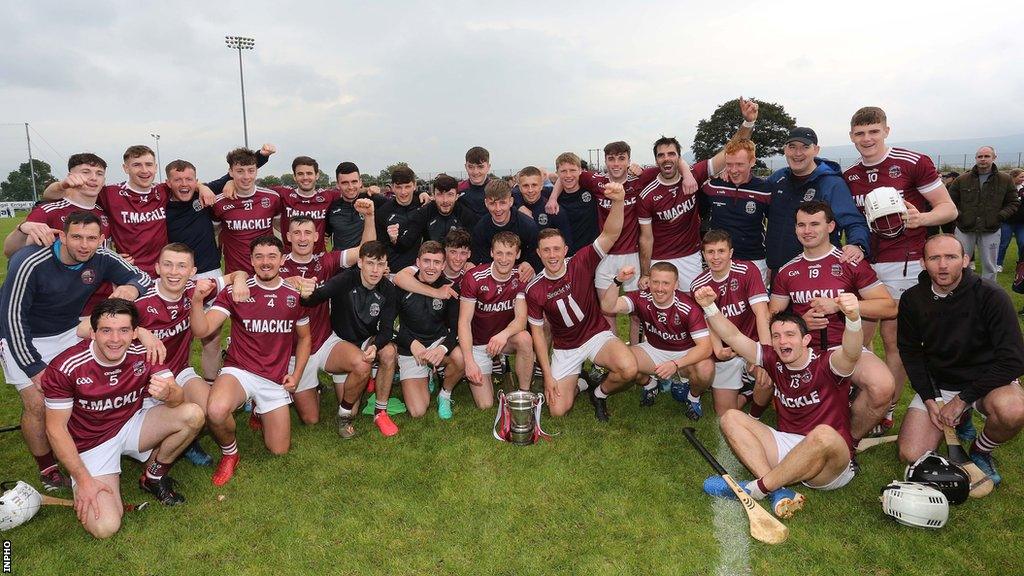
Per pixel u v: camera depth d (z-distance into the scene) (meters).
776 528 3.41
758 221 5.71
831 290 4.59
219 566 3.34
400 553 3.40
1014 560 3.18
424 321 5.39
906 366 4.23
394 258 6.60
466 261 5.80
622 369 5.00
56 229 4.59
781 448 3.93
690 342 5.10
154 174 5.50
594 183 6.46
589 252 5.21
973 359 4.03
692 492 3.98
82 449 3.83
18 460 4.65
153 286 4.57
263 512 3.86
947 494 3.55
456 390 6.13
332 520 3.74
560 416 5.32
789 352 3.79
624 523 3.62
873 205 4.46
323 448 4.79
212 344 5.61
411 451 4.69
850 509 3.71
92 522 3.61
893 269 4.92
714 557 3.29
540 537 3.52
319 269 5.42
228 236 6.38
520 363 5.53
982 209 8.49
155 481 4.00
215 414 4.12
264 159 6.48
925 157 4.77
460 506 3.86
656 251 6.32
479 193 6.85
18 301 4.02
